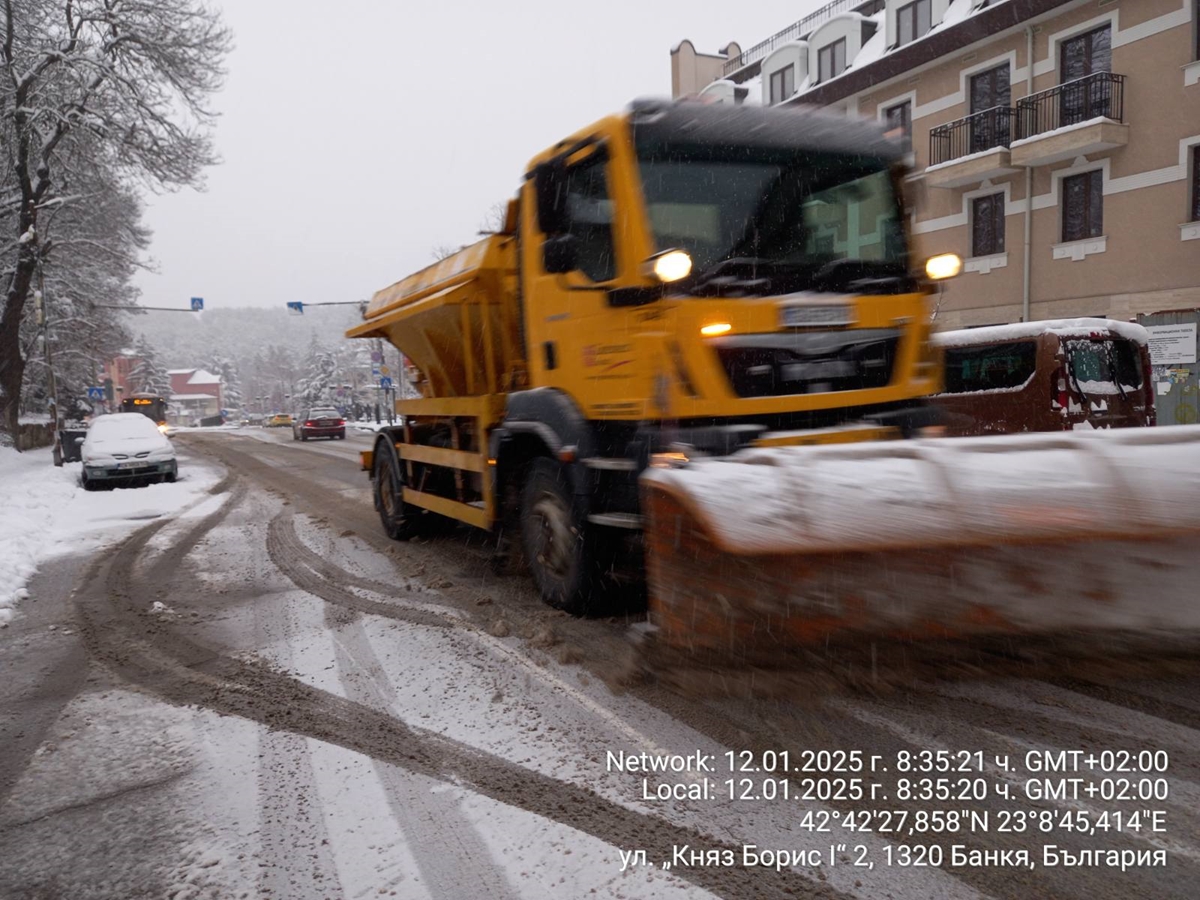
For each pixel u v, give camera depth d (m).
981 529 3.24
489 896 2.48
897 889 2.44
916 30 22.88
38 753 3.69
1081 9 18.17
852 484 3.38
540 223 4.98
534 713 3.80
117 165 24.95
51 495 13.90
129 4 23.53
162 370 109.94
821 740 3.35
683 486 3.43
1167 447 3.50
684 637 3.53
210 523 10.62
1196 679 3.78
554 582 5.26
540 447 5.55
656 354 4.18
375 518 10.53
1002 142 19.77
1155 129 17.00
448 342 7.05
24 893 2.62
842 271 4.56
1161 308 17.03
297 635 5.29
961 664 3.66
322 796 3.15
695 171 4.44
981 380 9.88
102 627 5.75
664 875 2.54
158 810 3.11
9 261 27.53
